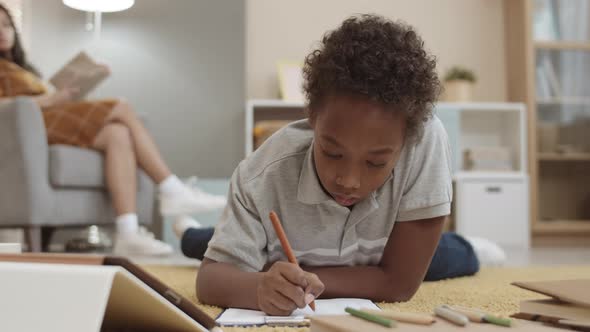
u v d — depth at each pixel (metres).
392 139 0.82
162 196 2.72
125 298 0.60
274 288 0.86
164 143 3.58
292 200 1.04
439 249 1.68
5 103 2.42
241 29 3.63
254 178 1.06
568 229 3.77
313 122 0.88
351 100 0.80
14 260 0.59
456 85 3.76
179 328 0.64
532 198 3.76
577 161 3.86
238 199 1.07
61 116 2.67
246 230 1.05
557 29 3.85
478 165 3.68
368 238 1.08
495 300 1.26
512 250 3.36
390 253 1.09
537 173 3.81
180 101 3.59
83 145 2.65
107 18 3.56
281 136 1.08
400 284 1.08
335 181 0.85
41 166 2.45
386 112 0.80
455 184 3.60
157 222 3.45
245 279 0.99
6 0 3.46
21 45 3.03
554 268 2.10
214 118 3.60
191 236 1.89
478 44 4.02
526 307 0.74
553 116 3.84
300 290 0.85
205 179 3.54
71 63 2.75
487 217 3.60
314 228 1.06
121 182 2.64
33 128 2.43
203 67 3.61
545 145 3.83
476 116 3.96
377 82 0.79
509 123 3.86
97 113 2.68
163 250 2.61
